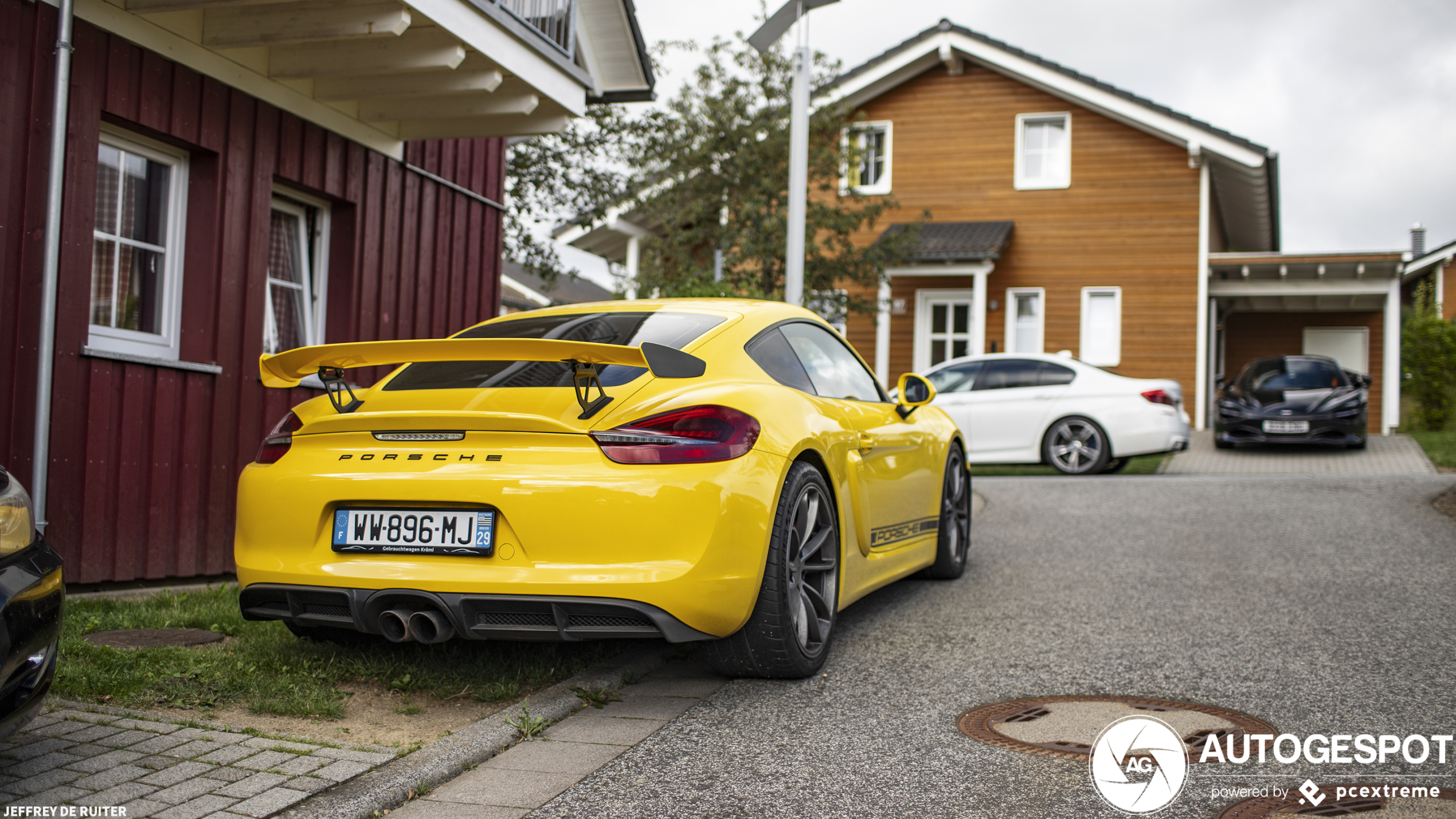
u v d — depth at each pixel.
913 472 4.87
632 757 2.88
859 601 5.05
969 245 17.69
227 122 5.68
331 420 3.28
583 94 6.67
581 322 3.96
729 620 3.18
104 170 5.28
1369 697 3.39
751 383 3.56
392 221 7.11
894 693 3.48
